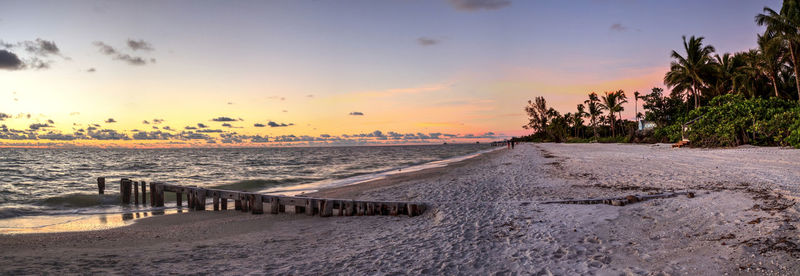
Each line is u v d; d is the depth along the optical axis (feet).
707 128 99.09
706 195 27.66
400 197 41.19
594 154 101.40
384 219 30.48
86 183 79.82
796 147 74.33
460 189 43.88
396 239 22.99
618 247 17.89
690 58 151.23
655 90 202.08
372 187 54.19
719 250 15.90
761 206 22.58
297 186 64.95
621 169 54.49
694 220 21.25
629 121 304.30
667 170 49.11
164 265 19.12
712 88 164.96
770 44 113.60
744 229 18.40
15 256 21.72
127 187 48.88
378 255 19.40
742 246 15.80
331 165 135.64
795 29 105.70
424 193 42.86
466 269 16.37
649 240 18.61
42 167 132.87
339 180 73.20
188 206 43.01
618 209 25.75
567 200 29.04
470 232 23.02
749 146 88.48
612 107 267.80
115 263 19.71
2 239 27.40
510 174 57.72
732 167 46.78
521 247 19.08
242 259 19.98
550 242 19.54
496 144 610.24
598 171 53.98
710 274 13.55
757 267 13.62
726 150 82.69
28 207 45.19
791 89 137.80
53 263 19.80
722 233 18.29
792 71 138.92
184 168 128.06
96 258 20.92
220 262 19.48
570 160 81.46
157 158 230.89
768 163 49.39
